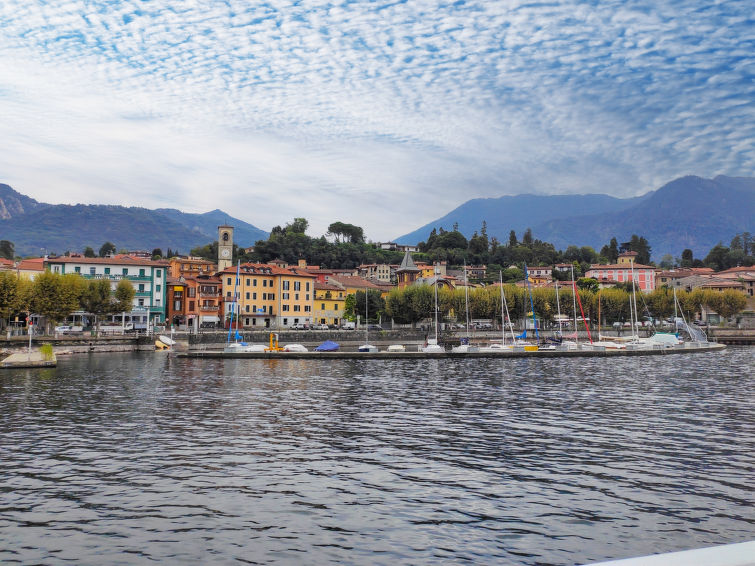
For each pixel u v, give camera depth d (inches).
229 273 5969.5
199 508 952.3
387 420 1678.2
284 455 1274.6
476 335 5324.8
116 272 5600.4
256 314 6023.6
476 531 863.7
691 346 4987.7
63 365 3289.9
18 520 896.9
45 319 4790.8
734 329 6333.7
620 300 6683.1
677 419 1700.3
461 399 2091.5
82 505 961.5
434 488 1055.6
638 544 816.3
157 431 1508.4
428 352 4119.1
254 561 765.9
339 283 7322.8
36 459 1227.2
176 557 776.3
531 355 4183.1
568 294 6318.9
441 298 5777.6
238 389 2348.7
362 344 4938.5
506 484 1078.4
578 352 4269.2
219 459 1237.7
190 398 2084.2
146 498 995.9
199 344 4375.0
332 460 1236.5
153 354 4163.4
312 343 4763.8
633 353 4434.1
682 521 900.0
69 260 5442.9
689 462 1222.9
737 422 1653.5
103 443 1371.8
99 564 755.4
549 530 868.0
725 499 995.3
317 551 796.6
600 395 2203.5
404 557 778.8
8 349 3590.1
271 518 912.3
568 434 1494.8
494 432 1515.7
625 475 1130.7
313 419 1688.0
